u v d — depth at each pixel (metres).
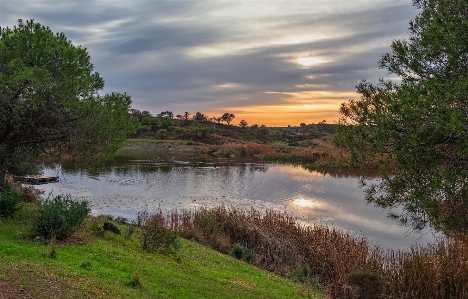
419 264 13.70
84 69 15.34
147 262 11.45
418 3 8.41
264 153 86.38
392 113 6.64
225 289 10.41
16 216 14.40
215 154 89.81
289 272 15.52
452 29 6.82
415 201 6.65
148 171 53.03
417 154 6.39
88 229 14.15
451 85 6.38
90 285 8.03
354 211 29.53
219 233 19.75
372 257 15.54
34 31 13.74
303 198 34.94
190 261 13.49
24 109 12.55
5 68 12.61
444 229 6.61
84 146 14.98
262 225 20.23
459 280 12.66
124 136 17.02
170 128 131.25
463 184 6.23
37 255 9.51
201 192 37.09
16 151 16.80
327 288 13.92
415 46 7.78
